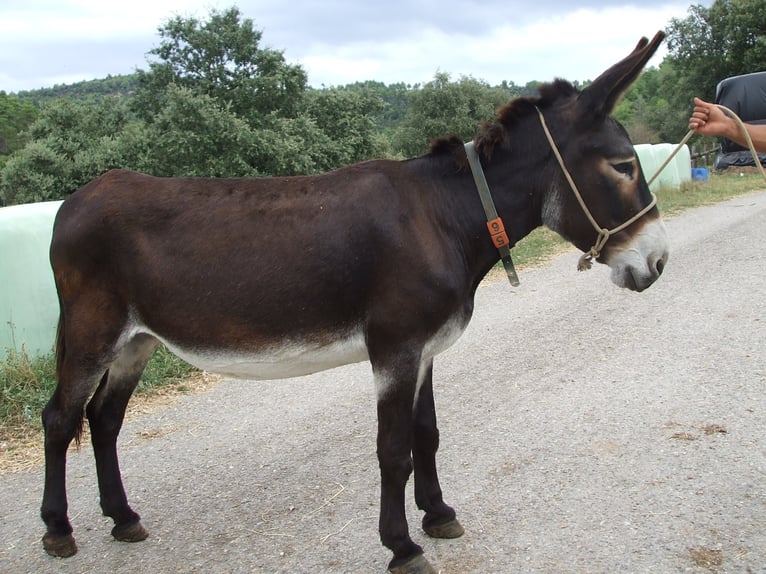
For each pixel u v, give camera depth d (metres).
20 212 5.60
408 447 2.70
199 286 2.74
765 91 4.17
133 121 22.89
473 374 5.25
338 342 2.76
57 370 3.04
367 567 2.86
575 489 3.36
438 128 31.56
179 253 2.76
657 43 2.57
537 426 4.16
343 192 2.77
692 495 3.21
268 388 5.26
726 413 4.11
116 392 3.17
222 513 3.39
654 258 2.79
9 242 5.41
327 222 2.70
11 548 3.13
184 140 16.47
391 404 2.67
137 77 19.83
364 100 21.64
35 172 20.39
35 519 3.40
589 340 5.87
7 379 4.96
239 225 2.75
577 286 8.04
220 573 2.87
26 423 4.57
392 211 2.70
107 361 2.91
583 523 3.04
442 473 3.64
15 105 53.06
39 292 5.62
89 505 3.54
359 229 2.67
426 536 3.06
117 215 2.81
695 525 2.96
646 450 3.72
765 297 6.75
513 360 5.51
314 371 2.88
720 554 2.75
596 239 2.83
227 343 2.77
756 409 4.12
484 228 2.85
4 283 5.39
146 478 3.81
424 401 2.98
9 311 5.43
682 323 6.12
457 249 2.80
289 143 17.38
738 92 4.27
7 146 47.53
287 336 2.73
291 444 4.20
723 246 9.59
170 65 19.59
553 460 3.69
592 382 4.85
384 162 2.91
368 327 2.71
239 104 19.23
